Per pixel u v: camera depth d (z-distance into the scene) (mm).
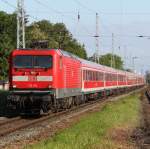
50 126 23750
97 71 52594
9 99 29812
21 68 29750
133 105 41719
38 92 29438
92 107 39125
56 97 29891
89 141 16422
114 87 69875
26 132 21234
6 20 79812
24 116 29594
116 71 74062
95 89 50656
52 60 29625
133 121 28156
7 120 26375
